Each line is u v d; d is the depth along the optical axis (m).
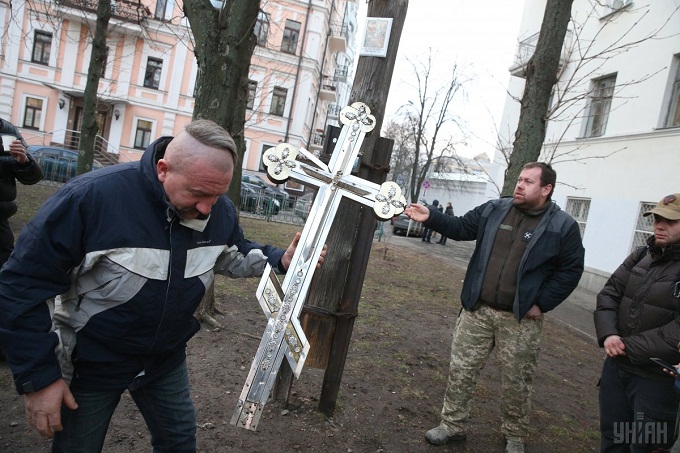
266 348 1.82
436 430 3.29
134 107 25.80
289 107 27.06
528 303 2.98
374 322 5.93
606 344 2.71
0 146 3.35
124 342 1.65
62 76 25.03
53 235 1.48
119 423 2.93
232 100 4.23
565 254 2.99
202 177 1.50
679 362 2.41
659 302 2.55
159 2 24.86
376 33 3.15
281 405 3.39
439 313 7.06
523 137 5.82
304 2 26.31
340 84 42.19
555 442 3.65
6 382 3.26
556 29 5.62
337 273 3.25
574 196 14.01
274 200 18.61
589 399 4.74
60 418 1.52
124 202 1.56
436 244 20.66
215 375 3.72
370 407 3.65
